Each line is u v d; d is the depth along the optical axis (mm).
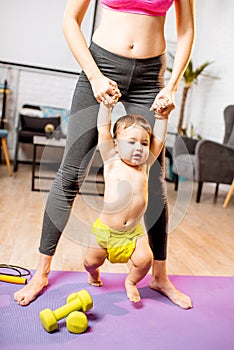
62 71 5125
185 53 1476
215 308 1465
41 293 1453
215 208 3438
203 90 5277
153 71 1431
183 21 1480
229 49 4730
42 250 1479
